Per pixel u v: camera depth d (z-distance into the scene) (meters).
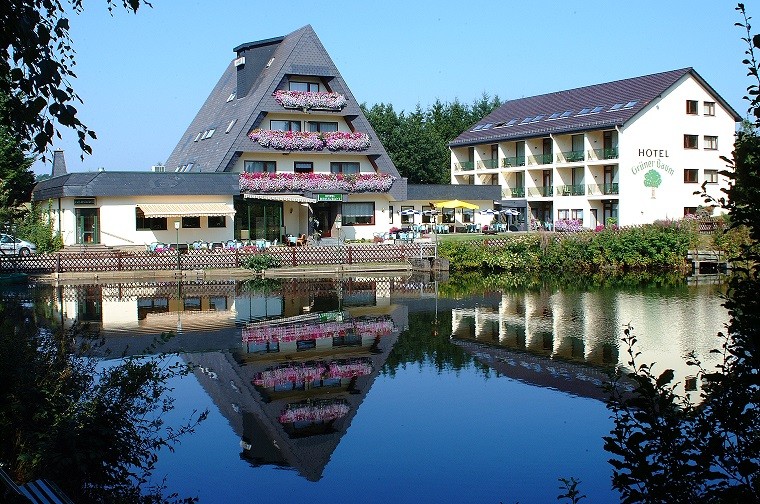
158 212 46.81
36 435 8.61
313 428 13.59
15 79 6.34
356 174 53.91
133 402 10.65
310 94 52.38
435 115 102.31
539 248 46.84
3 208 42.28
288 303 30.91
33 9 6.41
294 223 53.59
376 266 44.97
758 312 5.89
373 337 22.62
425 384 16.69
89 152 6.64
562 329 23.62
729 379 6.13
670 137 59.53
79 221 46.31
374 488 10.88
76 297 32.91
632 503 6.62
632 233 45.44
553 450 12.38
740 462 6.04
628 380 16.47
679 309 27.44
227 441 12.85
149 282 40.12
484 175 71.94
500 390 16.12
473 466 11.70
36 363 9.42
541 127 65.50
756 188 5.80
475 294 33.97
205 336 22.61
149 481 11.03
